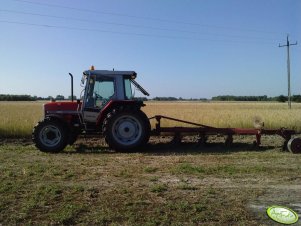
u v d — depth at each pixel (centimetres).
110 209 536
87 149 1140
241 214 520
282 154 1017
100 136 1348
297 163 884
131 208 540
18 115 2062
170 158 958
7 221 494
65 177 729
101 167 834
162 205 555
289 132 1112
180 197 597
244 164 872
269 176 747
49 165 854
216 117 1948
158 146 1198
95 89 1122
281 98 10419
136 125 1087
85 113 1117
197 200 580
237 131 1156
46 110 1132
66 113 1125
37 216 511
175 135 1177
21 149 1126
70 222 491
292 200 589
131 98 1134
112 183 688
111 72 1122
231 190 643
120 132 1080
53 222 490
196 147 1173
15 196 597
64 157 980
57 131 1074
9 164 873
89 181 702
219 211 533
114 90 1119
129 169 812
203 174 764
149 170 791
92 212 525
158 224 486
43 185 659
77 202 567
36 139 1067
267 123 1689
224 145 1194
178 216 511
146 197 596
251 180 714
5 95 10662
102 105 1120
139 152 1079
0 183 673
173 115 2245
